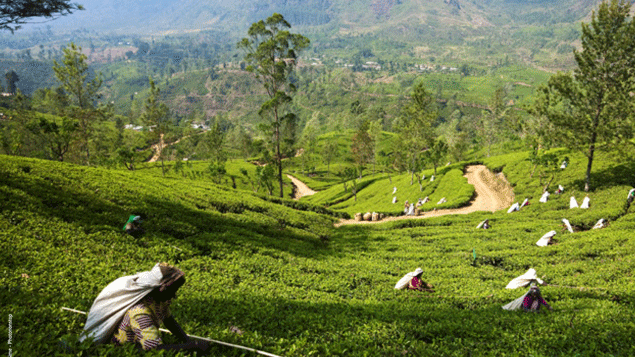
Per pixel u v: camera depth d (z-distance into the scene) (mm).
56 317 6984
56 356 4695
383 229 40031
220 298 12023
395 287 17906
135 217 19172
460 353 8367
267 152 61938
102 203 22297
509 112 134750
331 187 112812
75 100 76188
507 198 53312
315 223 39781
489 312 13008
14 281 10117
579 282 18391
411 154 77062
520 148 113625
